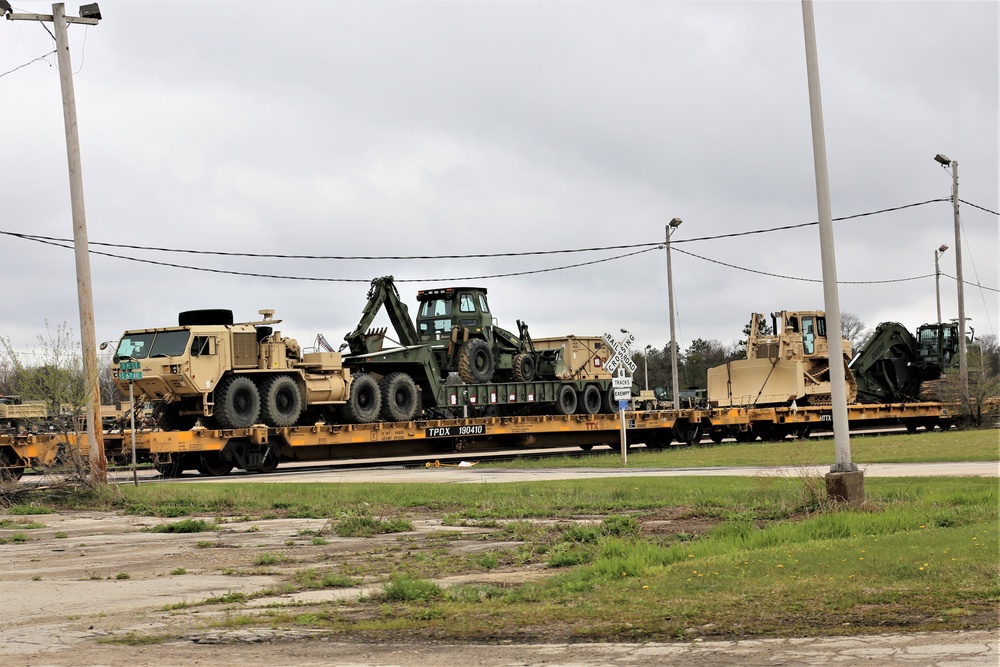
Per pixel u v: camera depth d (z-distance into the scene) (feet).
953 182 159.33
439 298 139.03
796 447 121.19
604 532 53.31
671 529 55.11
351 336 129.49
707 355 387.14
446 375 137.18
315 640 31.40
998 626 29.12
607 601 35.06
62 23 86.02
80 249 85.35
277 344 113.80
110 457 102.47
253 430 107.45
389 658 28.99
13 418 153.38
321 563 47.44
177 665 28.63
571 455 130.41
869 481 71.97
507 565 45.68
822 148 58.90
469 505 69.41
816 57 59.67
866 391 165.17
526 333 149.69
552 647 29.60
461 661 28.45
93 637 32.48
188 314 111.24
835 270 58.49
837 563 39.01
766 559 41.19
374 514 66.18
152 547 54.39
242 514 69.00
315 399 117.60
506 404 140.46
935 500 59.36
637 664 27.43
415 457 132.77
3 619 35.70
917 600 32.53
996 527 46.98
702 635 30.07
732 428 149.89
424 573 43.75
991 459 92.63
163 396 107.45
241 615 35.37
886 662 26.30
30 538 59.47
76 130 85.92
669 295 166.50
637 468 98.53
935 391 162.50
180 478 103.04
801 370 151.12
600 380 155.84
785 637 29.35
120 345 109.81
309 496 75.72
